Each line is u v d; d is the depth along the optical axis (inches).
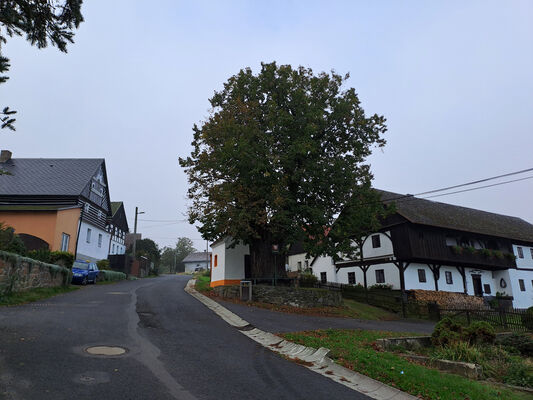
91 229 1414.9
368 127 899.4
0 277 538.3
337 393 271.4
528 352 467.5
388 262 1245.7
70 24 290.2
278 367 328.5
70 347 321.1
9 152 1408.7
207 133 776.3
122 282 1242.0
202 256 3885.3
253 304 780.6
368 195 860.6
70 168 1412.4
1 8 268.2
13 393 214.4
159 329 442.9
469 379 331.9
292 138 812.6
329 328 553.3
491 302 1263.5
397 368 327.9
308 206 796.6
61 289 757.3
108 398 221.5
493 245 1439.5
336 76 903.1
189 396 237.8
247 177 748.6
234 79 891.4
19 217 1067.9
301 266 1747.0
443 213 1412.4
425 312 957.8
